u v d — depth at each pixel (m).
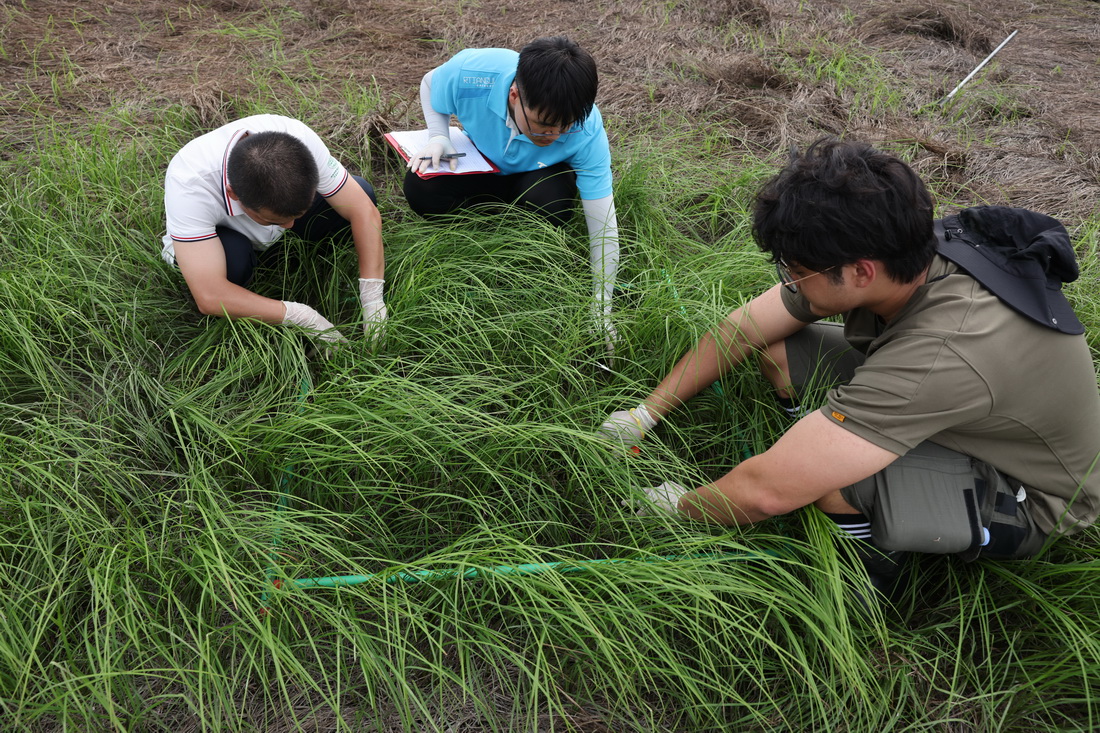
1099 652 1.97
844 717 1.99
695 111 4.74
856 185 1.64
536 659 1.93
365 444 2.38
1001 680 2.08
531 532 2.37
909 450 1.85
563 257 3.09
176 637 1.89
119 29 5.14
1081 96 5.29
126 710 1.82
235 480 2.41
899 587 2.28
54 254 2.93
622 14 6.05
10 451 2.32
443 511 2.40
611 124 4.45
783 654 2.13
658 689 2.06
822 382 2.42
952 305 1.75
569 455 2.47
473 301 2.84
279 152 2.30
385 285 3.09
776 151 4.32
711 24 6.02
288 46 5.16
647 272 3.09
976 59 5.73
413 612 2.08
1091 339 2.95
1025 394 1.77
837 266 1.73
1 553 2.11
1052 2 7.05
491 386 2.52
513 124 3.01
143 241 3.08
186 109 4.10
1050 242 1.75
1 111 4.05
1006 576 2.16
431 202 3.34
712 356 2.49
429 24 5.58
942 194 4.12
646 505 2.31
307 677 1.85
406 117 4.30
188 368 2.71
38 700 1.87
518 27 5.72
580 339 2.78
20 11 5.15
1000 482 2.00
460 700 2.02
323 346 2.75
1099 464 1.95
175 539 2.15
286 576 1.98
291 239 3.05
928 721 2.02
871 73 5.28
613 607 2.04
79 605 2.08
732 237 3.45
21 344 2.57
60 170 3.39
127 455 2.41
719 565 2.13
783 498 1.97
